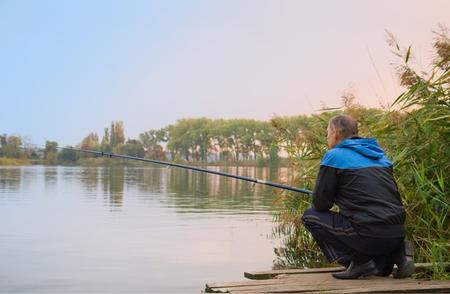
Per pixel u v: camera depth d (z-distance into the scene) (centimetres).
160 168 5122
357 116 643
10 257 600
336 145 411
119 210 1084
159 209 1112
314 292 374
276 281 408
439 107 529
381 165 397
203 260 591
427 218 527
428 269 446
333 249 409
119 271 535
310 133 727
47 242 698
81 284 480
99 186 1906
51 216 973
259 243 703
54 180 2284
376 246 387
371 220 382
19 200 1295
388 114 581
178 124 5169
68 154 5541
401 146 557
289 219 736
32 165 5378
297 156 754
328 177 395
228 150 4362
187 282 491
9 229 809
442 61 539
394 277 412
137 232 785
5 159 5247
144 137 5688
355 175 388
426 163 537
